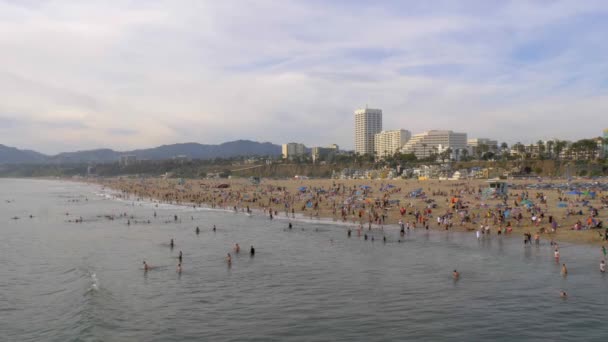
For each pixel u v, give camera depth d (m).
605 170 197.12
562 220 78.56
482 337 32.38
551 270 49.53
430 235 74.00
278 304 40.81
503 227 76.56
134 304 41.44
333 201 126.62
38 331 35.72
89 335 33.94
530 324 34.53
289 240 73.50
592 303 38.62
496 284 45.06
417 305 39.53
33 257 63.91
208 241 74.50
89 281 49.62
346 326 35.12
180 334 34.28
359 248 65.19
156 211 128.25
